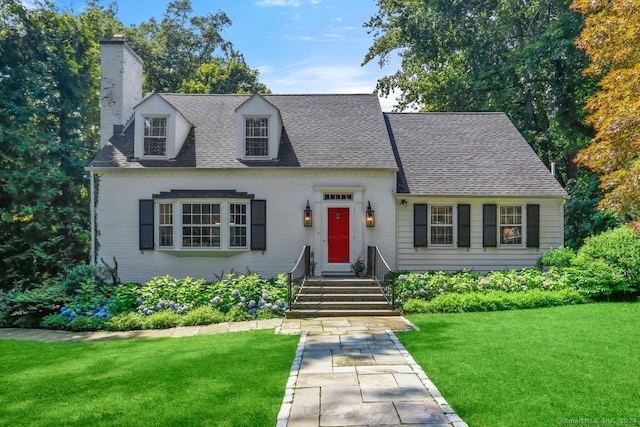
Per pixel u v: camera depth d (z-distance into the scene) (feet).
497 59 79.10
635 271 36.52
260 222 46.32
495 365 20.40
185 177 46.52
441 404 16.20
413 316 33.83
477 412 15.37
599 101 28.45
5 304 38.24
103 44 52.03
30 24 67.67
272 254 46.44
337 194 46.91
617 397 16.38
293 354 23.62
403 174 49.03
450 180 48.49
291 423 14.85
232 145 48.80
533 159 51.83
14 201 59.47
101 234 46.34
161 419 15.56
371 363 21.54
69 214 66.80
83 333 33.40
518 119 82.12
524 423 14.39
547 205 48.19
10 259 56.80
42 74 69.15
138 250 46.42
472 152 52.70
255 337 28.32
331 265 46.32
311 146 48.65
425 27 81.56
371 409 15.88
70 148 69.77
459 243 47.42
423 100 89.25
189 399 17.33
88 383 19.97
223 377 19.89
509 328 28.12
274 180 46.57
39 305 37.60
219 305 37.70
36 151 62.54
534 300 35.76
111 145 48.91
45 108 71.61
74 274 44.68
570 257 43.57
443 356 22.20
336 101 56.29
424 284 40.11
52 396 18.40
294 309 35.94
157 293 39.63
